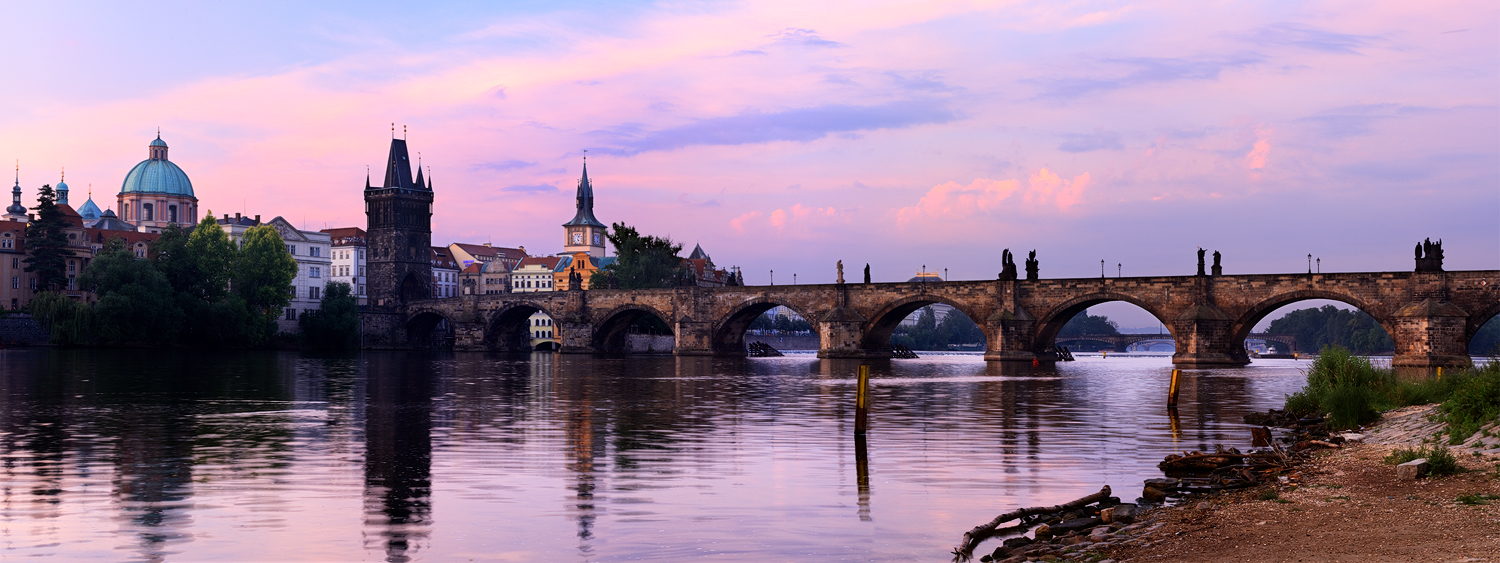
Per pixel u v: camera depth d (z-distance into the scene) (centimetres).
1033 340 14275
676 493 2747
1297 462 3114
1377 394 4881
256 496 2697
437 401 5916
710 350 17462
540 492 2761
